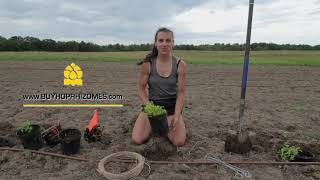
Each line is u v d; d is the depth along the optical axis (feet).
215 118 19.77
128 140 15.34
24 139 13.41
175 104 15.21
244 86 13.35
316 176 11.80
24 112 20.80
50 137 14.30
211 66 62.90
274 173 11.98
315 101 26.25
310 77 44.42
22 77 41.39
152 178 11.38
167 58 14.43
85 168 12.10
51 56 92.58
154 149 13.56
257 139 15.67
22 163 12.42
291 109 22.99
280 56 111.24
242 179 11.47
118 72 49.01
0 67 55.36
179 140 14.28
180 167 12.10
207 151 14.06
